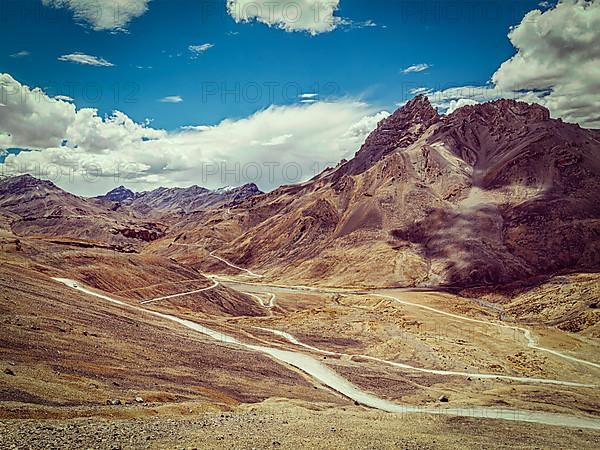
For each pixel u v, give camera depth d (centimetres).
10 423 2330
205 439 2447
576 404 6122
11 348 3794
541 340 10281
